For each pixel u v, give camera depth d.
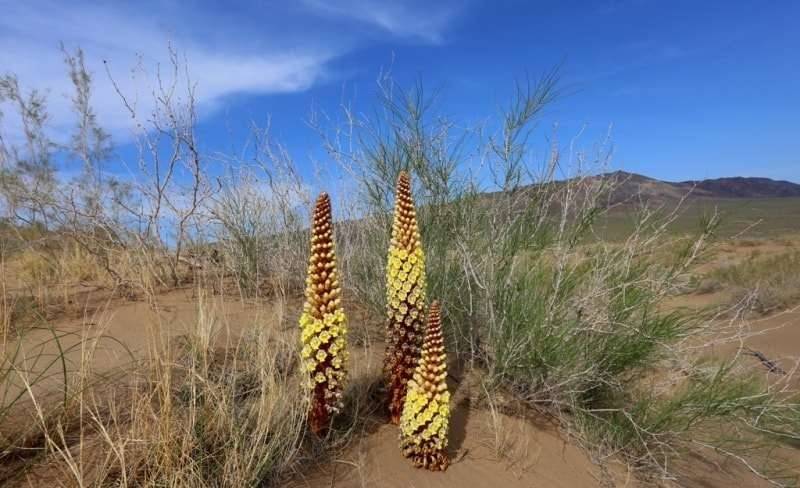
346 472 3.42
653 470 4.64
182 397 3.51
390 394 4.06
